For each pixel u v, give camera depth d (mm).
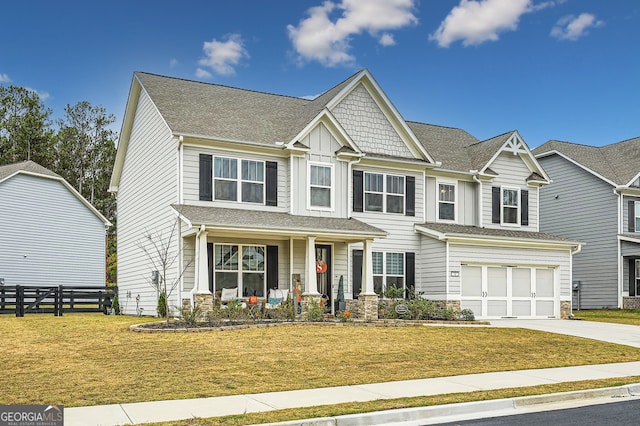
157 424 8008
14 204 33094
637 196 33594
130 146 28422
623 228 32781
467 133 32750
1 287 24422
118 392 9992
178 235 21422
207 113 23875
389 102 25594
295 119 25281
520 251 26406
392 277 25391
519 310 26297
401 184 25953
